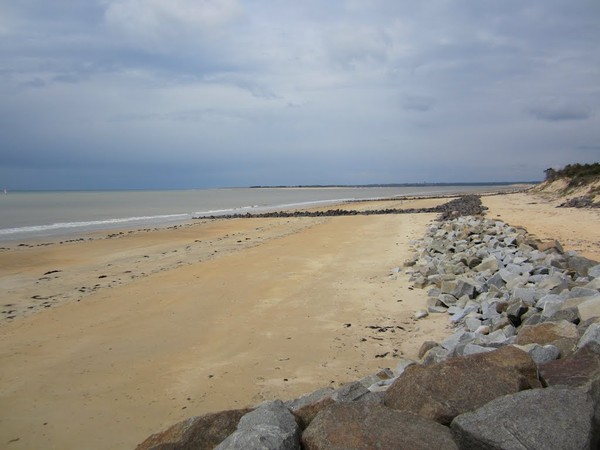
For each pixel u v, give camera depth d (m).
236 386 6.07
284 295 10.33
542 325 5.34
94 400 5.82
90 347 7.54
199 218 35.66
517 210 31.12
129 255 16.78
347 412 3.35
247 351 7.22
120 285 11.78
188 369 6.63
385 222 26.47
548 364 4.02
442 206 41.00
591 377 3.59
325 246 17.41
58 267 14.64
